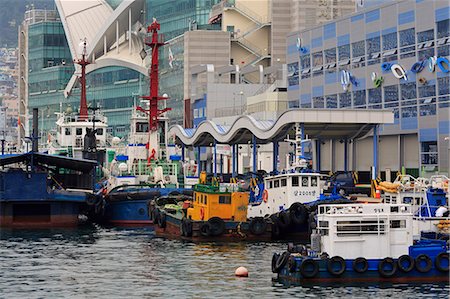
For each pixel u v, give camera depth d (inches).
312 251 3722.9
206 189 5118.1
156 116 7106.3
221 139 7672.2
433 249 3688.5
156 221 5654.5
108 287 3656.5
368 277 3636.8
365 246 3651.6
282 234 5108.3
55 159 6328.7
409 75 7524.6
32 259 4448.8
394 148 7790.4
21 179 6112.2
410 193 4771.2
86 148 7327.8
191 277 3848.4
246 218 5113.2
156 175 6766.7
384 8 7815.0
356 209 3693.4
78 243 5132.9
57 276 3924.7
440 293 3435.0
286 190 5196.9
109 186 6983.3
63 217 6225.4
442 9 7126.0
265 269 4015.8
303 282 3636.8
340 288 3538.4
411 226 3681.1
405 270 3636.8
